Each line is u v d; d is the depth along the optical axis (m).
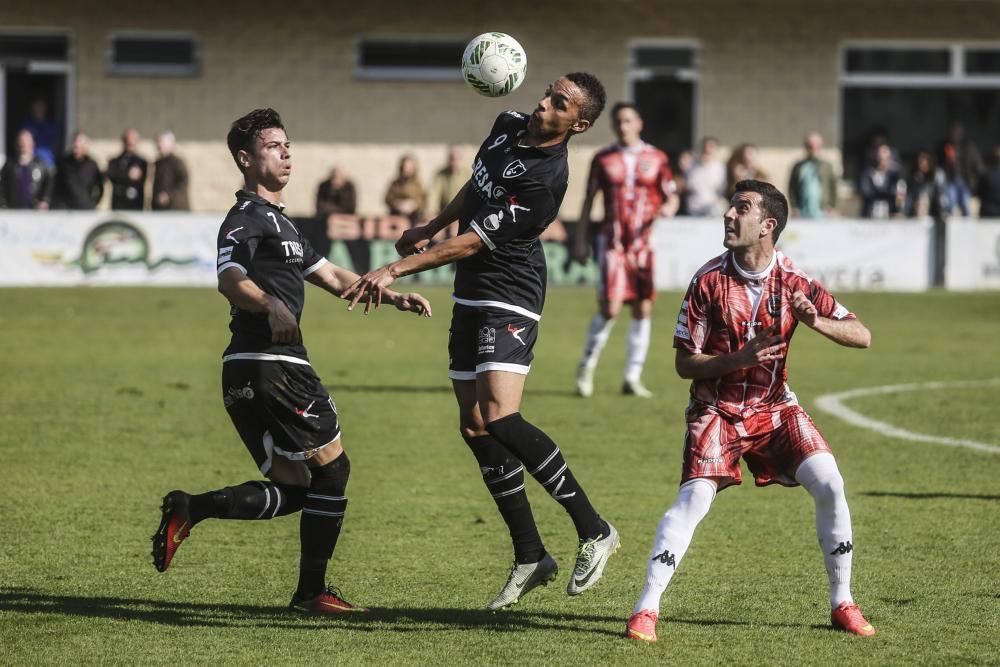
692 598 18.56
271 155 17.31
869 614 17.75
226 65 78.56
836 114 79.06
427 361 43.88
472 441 18.61
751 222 16.34
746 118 79.19
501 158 18.09
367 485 25.97
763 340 16.03
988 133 80.12
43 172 64.56
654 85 79.12
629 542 21.77
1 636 16.44
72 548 20.92
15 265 61.84
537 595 18.88
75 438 30.05
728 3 78.44
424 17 78.75
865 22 78.88
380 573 19.86
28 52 78.56
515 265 18.30
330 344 47.75
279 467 17.44
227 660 15.62
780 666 15.53
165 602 18.11
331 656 15.77
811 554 21.05
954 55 79.50
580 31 78.69
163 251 62.69
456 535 22.19
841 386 39.25
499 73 19.45
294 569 19.97
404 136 79.19
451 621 17.41
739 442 16.72
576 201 78.25
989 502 24.73
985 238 64.62
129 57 78.75
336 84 78.88
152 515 23.12
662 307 58.62
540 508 24.33
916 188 69.25
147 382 38.34
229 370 17.20
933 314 56.97
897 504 24.52
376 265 62.88
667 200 37.09
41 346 45.28
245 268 16.91
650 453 29.16
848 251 63.97
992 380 40.62
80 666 15.36
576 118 18.00
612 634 16.80
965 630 17.03
